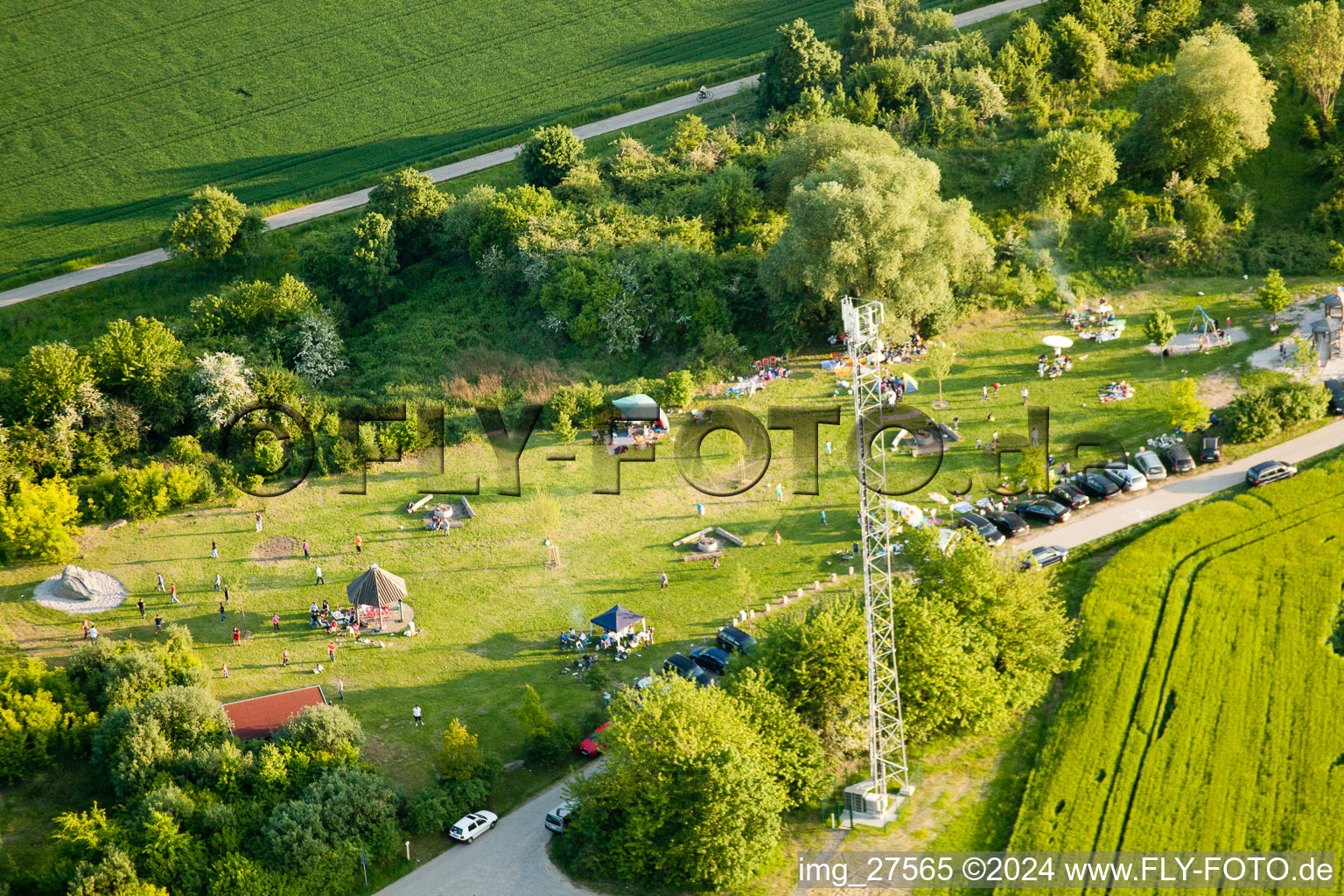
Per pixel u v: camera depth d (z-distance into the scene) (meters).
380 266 130.25
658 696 68.50
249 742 74.00
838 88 142.88
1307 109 132.50
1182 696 73.44
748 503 97.75
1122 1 144.25
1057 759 70.50
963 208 112.38
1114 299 118.06
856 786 68.50
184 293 138.25
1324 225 121.38
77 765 73.88
